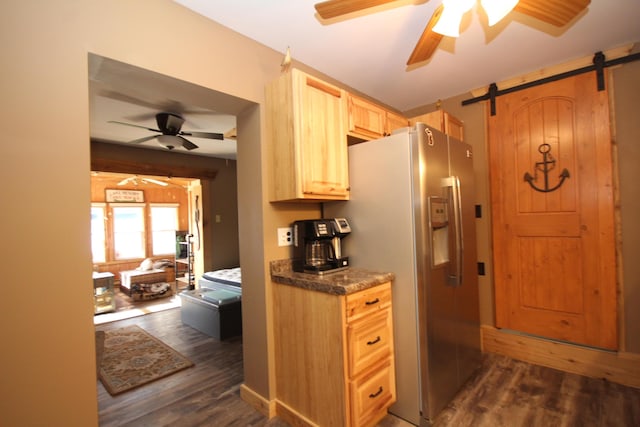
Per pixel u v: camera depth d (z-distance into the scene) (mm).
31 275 1255
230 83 1960
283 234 2225
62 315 1318
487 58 2479
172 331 3846
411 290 1981
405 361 2012
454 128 2951
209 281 4418
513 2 1348
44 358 1276
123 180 6469
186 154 5332
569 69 2553
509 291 2869
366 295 1853
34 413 1253
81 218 1371
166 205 7707
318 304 1826
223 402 2268
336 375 1741
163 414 2143
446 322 2100
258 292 2152
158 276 6121
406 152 1997
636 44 2285
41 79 1287
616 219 2393
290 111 1952
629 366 2324
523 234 2797
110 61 1512
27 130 1255
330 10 1437
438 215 2053
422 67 2600
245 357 2285
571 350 2555
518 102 2807
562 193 2607
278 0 1738
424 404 1933
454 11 1412
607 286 2418
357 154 2240
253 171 2166
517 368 2641
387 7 1777
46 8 1308
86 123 1394
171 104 3076
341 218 2330
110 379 2635
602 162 2432
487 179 3008
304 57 2373
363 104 2385
